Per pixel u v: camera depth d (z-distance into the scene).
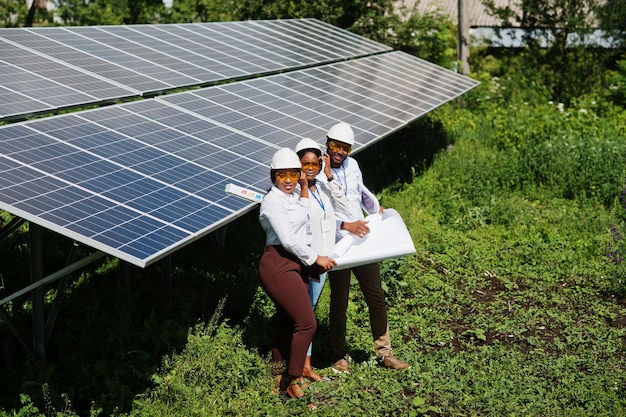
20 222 6.97
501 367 7.35
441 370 7.22
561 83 21.39
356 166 7.00
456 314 8.79
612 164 13.84
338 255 6.56
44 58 8.83
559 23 21.78
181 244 5.45
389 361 7.17
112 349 6.84
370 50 15.27
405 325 8.38
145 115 7.88
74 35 10.15
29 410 5.75
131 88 8.59
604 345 8.00
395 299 9.01
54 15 21.28
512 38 22.67
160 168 6.63
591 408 6.60
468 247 10.90
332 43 14.79
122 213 5.64
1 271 8.67
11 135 6.45
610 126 17.91
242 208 6.29
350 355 7.50
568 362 7.53
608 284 9.62
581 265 10.30
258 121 8.79
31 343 7.16
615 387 7.03
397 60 15.12
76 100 7.75
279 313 6.58
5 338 7.19
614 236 10.76
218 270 9.01
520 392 6.88
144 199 5.96
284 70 11.72
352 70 13.05
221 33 12.95
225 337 6.93
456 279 9.84
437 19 20.12
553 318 8.73
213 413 6.00
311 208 6.46
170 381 6.12
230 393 6.27
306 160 6.30
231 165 7.21
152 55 10.30
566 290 9.48
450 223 11.80
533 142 15.39
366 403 6.44
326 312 8.27
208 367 6.41
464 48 22.17
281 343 6.64
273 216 5.99
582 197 12.99
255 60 11.68
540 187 13.60
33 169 5.92
